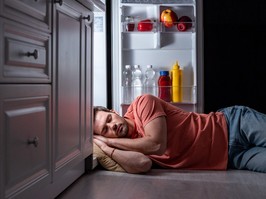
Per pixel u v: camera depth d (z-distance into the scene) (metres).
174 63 2.87
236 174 1.90
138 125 2.09
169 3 2.76
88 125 1.86
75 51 1.64
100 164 2.02
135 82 2.87
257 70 2.80
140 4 2.76
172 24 2.75
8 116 1.00
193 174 1.90
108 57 2.82
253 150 1.99
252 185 1.67
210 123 2.09
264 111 2.80
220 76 2.81
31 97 1.14
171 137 2.05
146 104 2.07
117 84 2.82
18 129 1.05
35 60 1.17
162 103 2.15
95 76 2.80
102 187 1.64
